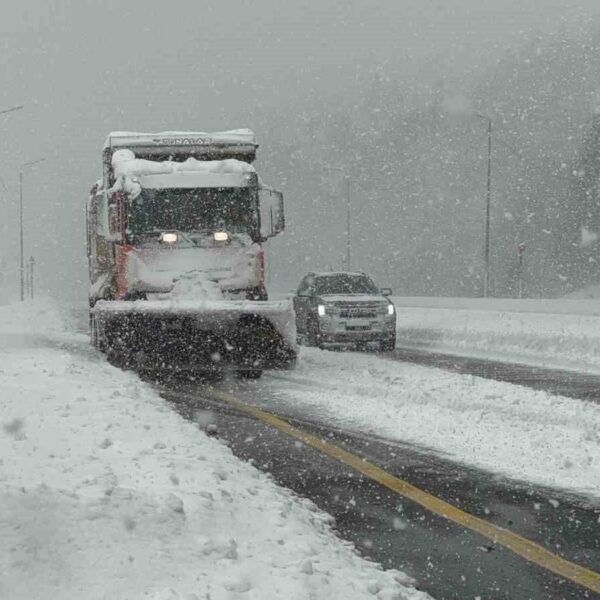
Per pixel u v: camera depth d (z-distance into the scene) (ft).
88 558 21.04
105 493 25.88
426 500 33.60
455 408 55.52
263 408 55.88
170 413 47.42
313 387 65.62
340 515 31.53
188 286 72.90
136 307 70.90
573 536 29.04
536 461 39.88
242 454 42.04
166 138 80.48
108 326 75.31
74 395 50.29
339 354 92.32
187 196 74.69
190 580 20.65
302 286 109.60
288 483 36.24
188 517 25.23
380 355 94.27
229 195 75.25
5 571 19.77
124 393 53.72
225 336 74.28
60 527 22.35
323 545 25.43
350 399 59.21
